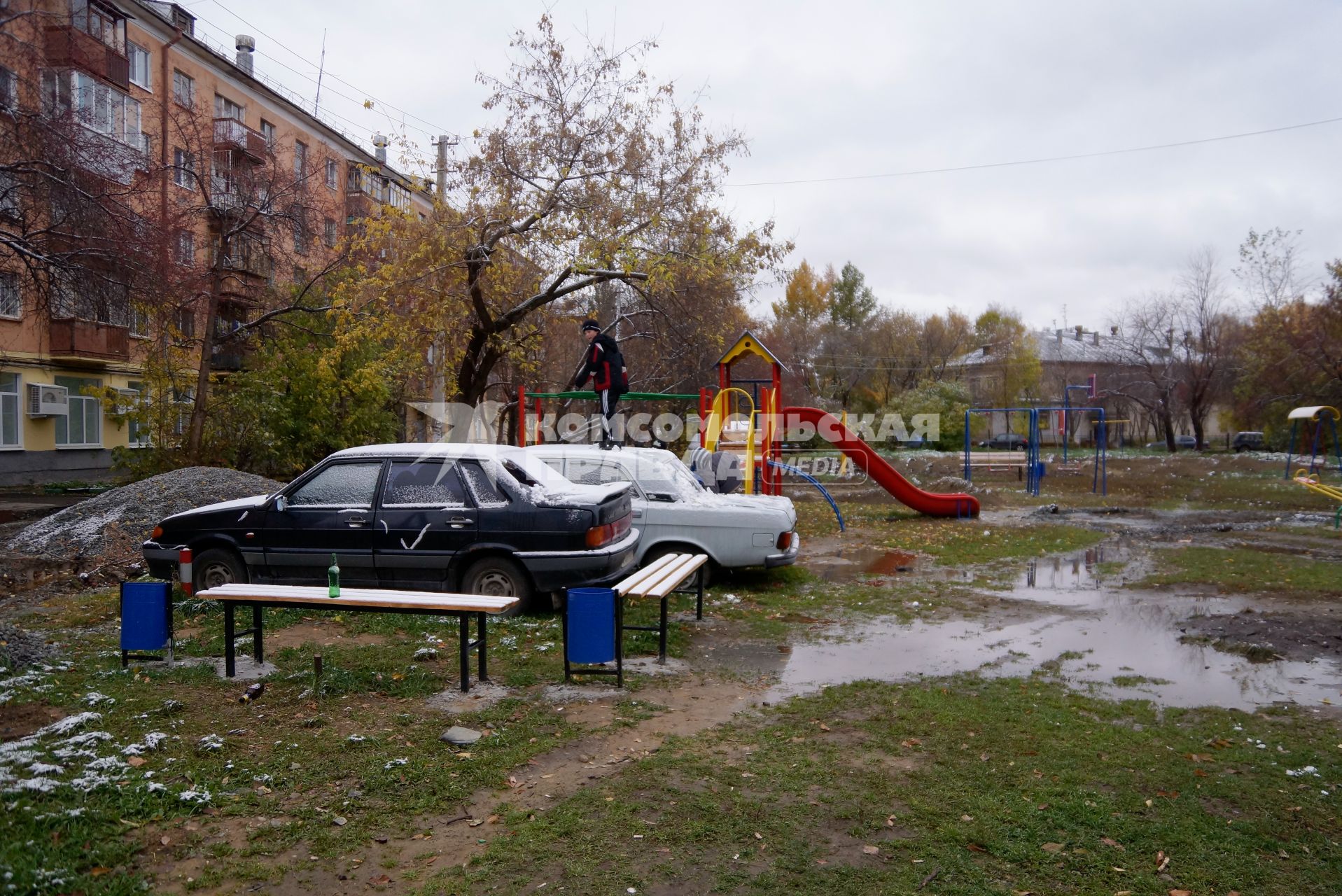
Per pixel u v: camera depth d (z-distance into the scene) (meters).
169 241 16.14
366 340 20.31
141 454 17.92
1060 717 5.48
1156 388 54.47
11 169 12.74
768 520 9.74
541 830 3.81
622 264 17.67
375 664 6.27
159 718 5.12
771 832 3.84
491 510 7.87
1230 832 3.88
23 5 14.57
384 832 3.82
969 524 17.16
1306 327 38.47
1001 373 59.31
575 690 5.86
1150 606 9.13
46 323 20.84
